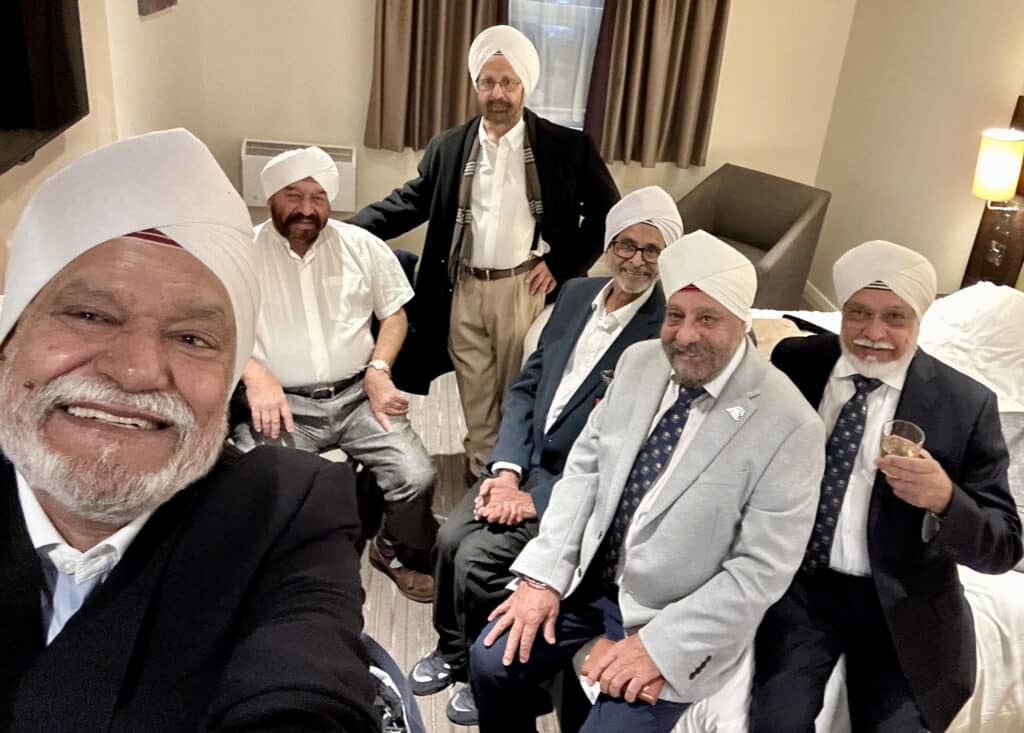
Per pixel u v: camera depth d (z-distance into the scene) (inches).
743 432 63.7
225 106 161.6
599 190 108.5
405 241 176.9
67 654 26.2
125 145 27.7
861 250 66.8
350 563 32.2
